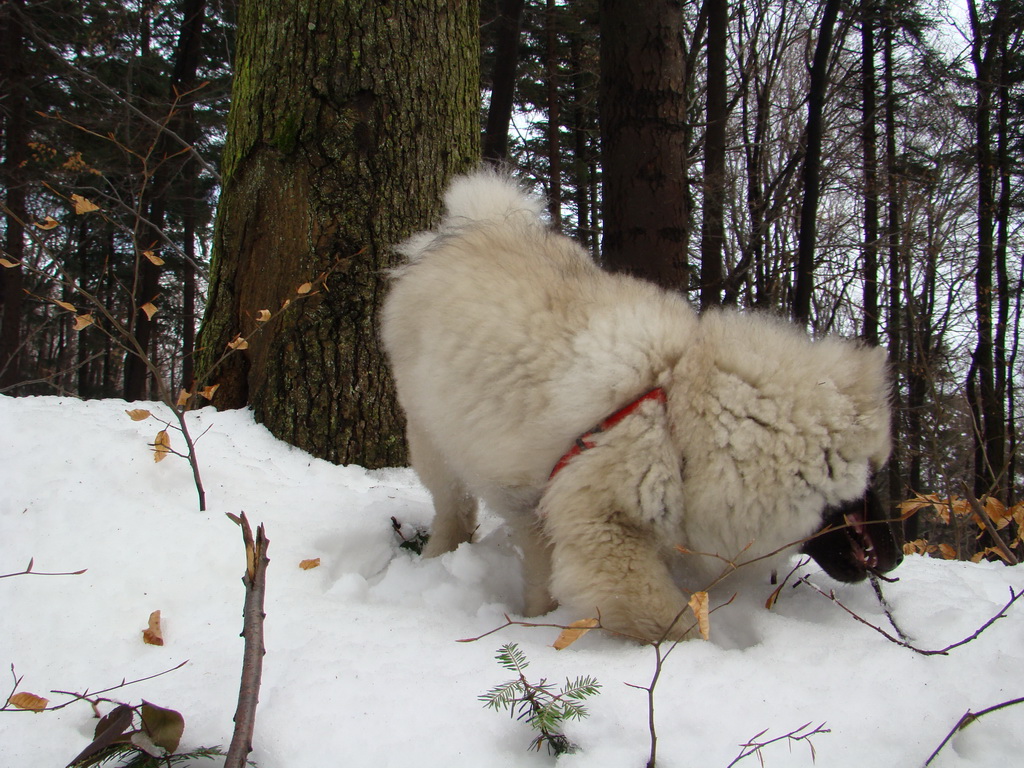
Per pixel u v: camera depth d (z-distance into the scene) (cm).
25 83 1118
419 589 269
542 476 227
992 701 172
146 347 1433
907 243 1159
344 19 371
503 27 862
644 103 538
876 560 229
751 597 241
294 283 376
